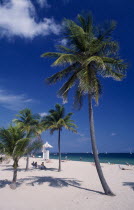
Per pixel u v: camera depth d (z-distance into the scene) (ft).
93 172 77.10
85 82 38.50
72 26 41.37
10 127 45.75
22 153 43.32
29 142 44.21
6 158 43.37
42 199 34.88
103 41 42.45
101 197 36.14
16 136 44.45
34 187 42.80
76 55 41.42
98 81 45.75
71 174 69.97
